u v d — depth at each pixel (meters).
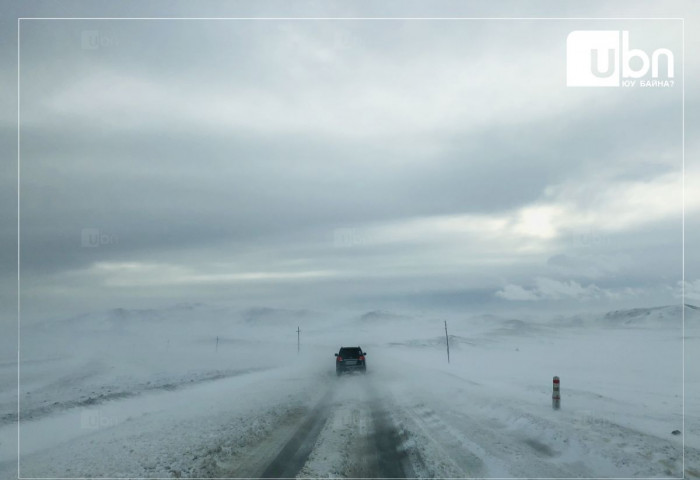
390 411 14.52
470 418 12.62
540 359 72.81
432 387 20.83
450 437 10.38
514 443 9.66
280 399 17.91
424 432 10.99
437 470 7.95
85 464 8.79
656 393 19.39
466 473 7.75
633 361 59.94
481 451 9.08
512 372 39.16
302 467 8.34
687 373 37.66
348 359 30.70
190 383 25.95
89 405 16.66
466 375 31.42
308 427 12.09
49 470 8.46
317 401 17.31
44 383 33.03
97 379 35.53
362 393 19.81
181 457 9.11
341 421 12.89
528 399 15.05
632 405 14.05
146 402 17.70
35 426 12.85
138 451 9.66
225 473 8.05
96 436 11.37
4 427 12.69
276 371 37.34
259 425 12.33
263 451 9.55
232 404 16.58
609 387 22.56
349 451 9.41
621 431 9.88
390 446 9.75
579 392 17.56
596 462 8.09
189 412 14.82
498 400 14.94
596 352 97.00
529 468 7.94
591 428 10.19
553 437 9.70
